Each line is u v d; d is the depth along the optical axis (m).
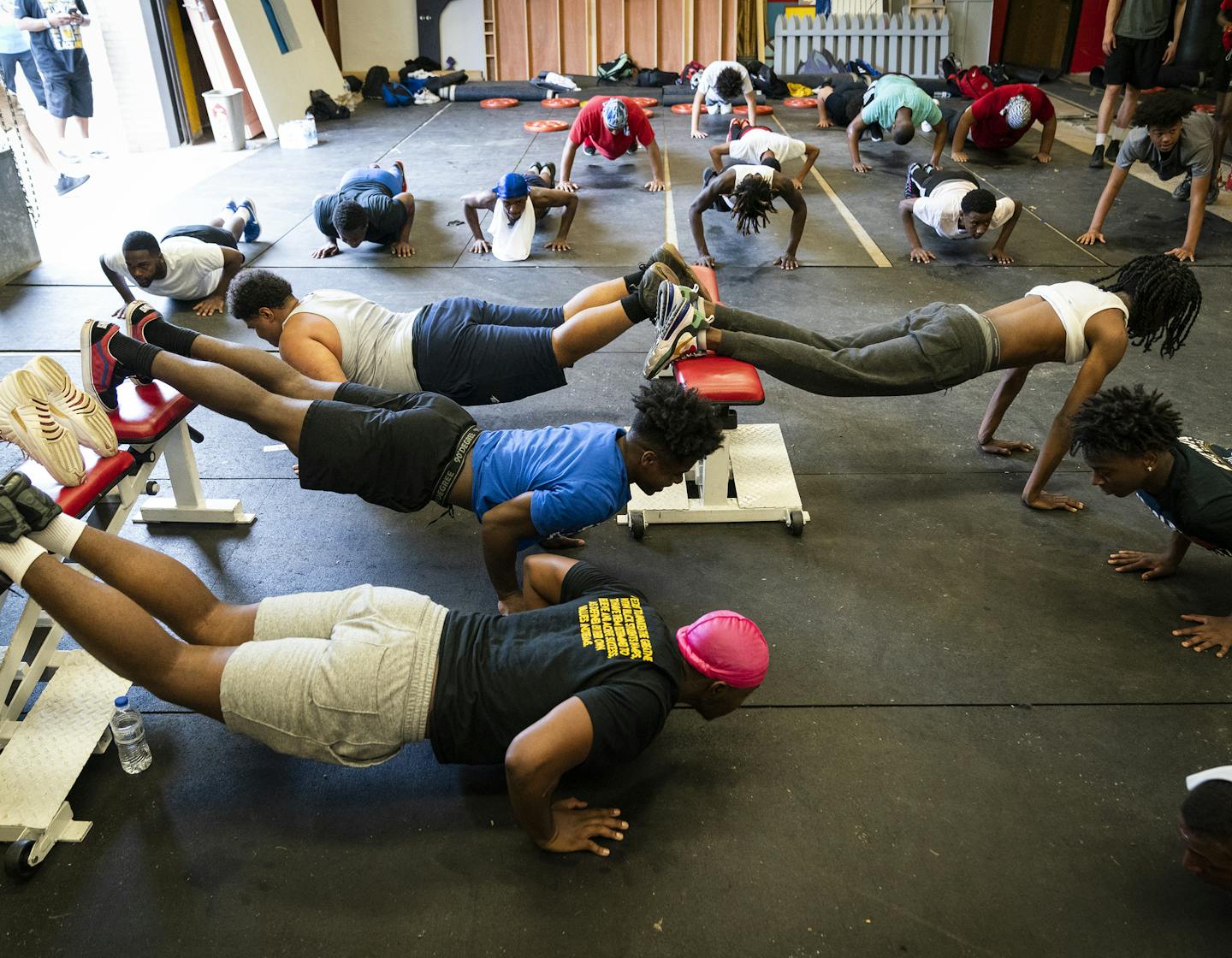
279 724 2.15
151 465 3.12
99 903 2.14
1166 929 2.08
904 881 2.18
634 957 2.02
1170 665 2.79
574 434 2.72
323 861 2.22
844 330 5.04
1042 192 7.46
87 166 8.48
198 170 8.34
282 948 2.04
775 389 4.45
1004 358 3.39
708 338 3.36
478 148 9.05
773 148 6.73
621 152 7.45
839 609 3.03
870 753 2.51
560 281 5.72
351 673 2.13
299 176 8.12
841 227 6.70
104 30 8.66
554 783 2.06
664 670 2.13
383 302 5.42
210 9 9.07
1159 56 7.73
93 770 2.47
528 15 11.77
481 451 2.79
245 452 3.95
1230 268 5.79
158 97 8.91
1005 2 12.17
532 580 2.53
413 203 6.27
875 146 9.05
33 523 2.18
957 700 2.68
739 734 2.57
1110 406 2.68
